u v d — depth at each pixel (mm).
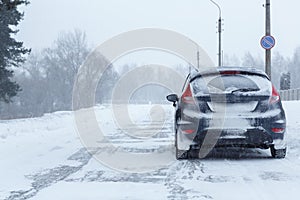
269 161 8109
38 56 72938
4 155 9391
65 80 66062
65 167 7820
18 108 69250
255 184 6156
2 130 16875
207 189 5891
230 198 5398
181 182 6367
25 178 6832
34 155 9383
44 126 18828
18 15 38656
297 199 5305
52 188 6090
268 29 19188
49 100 70312
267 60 18453
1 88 38719
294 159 8273
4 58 38812
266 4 19125
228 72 8312
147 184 6258
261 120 7801
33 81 72062
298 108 20859
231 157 8664
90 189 5988
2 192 5875
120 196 5562
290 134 11977
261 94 7926
